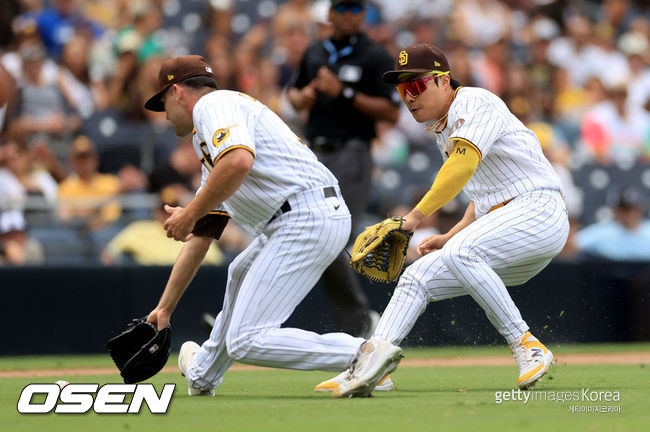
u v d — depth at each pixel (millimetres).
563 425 12469
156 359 16859
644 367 24312
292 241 15703
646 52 57125
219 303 32000
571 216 37812
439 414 13719
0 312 30578
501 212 17344
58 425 12836
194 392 17062
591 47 56062
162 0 52281
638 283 33844
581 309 33312
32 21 42906
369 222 36844
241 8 54062
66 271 31219
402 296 17594
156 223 32906
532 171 17516
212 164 15992
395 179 43188
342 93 26062
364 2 26641
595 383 19094
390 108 26500
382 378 16094
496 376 21781
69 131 40500
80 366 26297
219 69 44906
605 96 52438
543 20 58094
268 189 15766
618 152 48062
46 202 32719
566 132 49781
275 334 15680
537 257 17391
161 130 41281
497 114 17125
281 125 16156
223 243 34562
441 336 31375
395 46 51281
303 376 22594
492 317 17234
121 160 39688
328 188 16125
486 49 51406
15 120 39344
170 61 16453
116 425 12734
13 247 31734
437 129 17891
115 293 31484
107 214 33062
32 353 30719
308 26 51062
